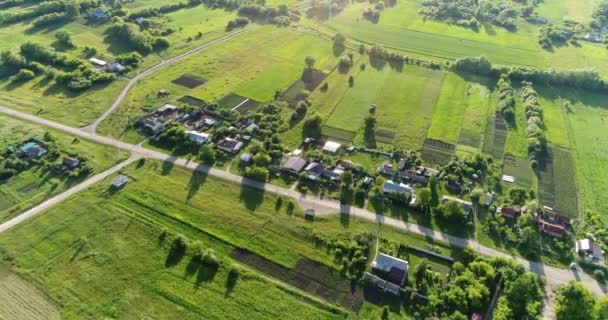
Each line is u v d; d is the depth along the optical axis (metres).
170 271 88.56
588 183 118.00
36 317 79.25
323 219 102.94
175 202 107.00
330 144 129.00
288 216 103.69
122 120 138.25
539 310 81.94
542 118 147.00
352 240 97.38
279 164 121.12
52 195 107.38
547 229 99.50
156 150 125.75
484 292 83.19
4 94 149.75
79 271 88.06
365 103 153.62
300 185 113.12
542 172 121.44
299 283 87.81
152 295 83.75
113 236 96.44
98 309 80.94
